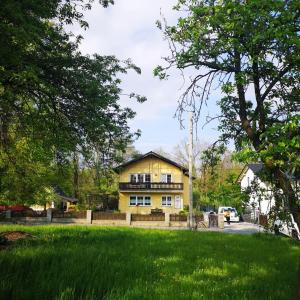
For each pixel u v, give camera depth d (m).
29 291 6.89
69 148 12.83
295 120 5.58
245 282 9.15
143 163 57.44
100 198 54.47
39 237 16.73
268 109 7.19
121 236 18.77
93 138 12.66
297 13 6.16
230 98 7.90
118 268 9.63
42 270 8.30
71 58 12.05
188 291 8.02
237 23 6.30
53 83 11.72
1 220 37.50
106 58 12.95
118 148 13.24
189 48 7.18
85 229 23.11
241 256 13.45
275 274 10.20
